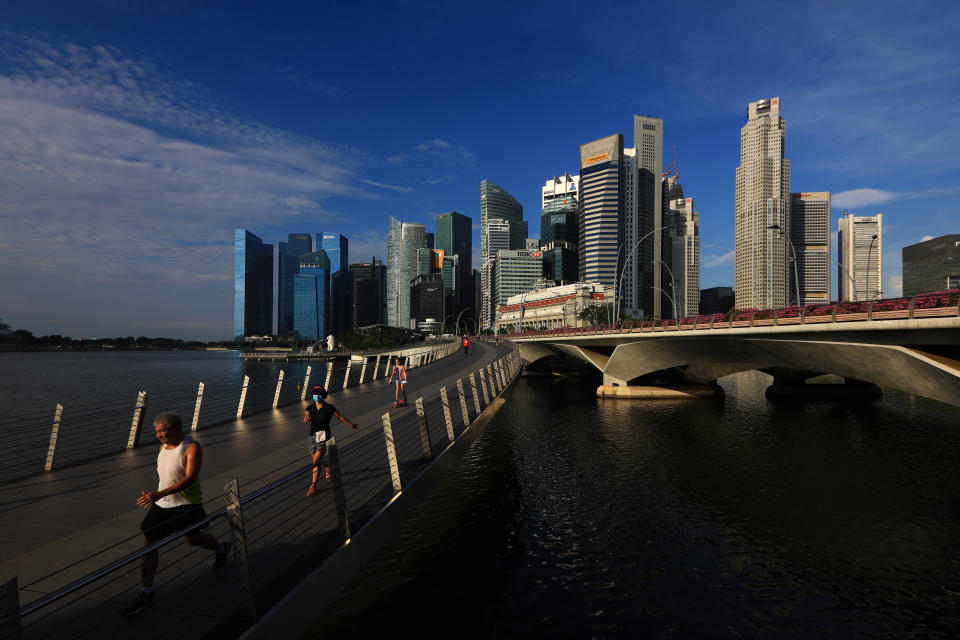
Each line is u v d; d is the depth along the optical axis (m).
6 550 5.81
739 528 20.22
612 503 23.14
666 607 14.25
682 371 59.56
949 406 51.84
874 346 24.25
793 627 13.43
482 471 28.70
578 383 82.25
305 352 186.38
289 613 5.00
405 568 15.76
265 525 7.01
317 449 8.70
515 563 16.56
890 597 15.08
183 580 5.33
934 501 23.44
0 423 33.38
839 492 24.91
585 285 158.12
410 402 20.17
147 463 9.95
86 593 4.96
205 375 120.56
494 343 117.88
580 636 12.69
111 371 137.88
